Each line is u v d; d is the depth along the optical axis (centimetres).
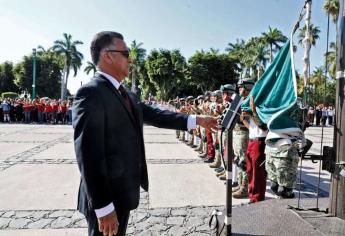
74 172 661
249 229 225
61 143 1099
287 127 353
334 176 238
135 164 208
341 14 232
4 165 724
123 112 202
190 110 1081
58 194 511
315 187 567
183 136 1208
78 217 415
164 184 576
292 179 361
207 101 836
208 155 782
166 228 382
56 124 2080
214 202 477
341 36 230
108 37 207
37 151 920
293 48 292
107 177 188
